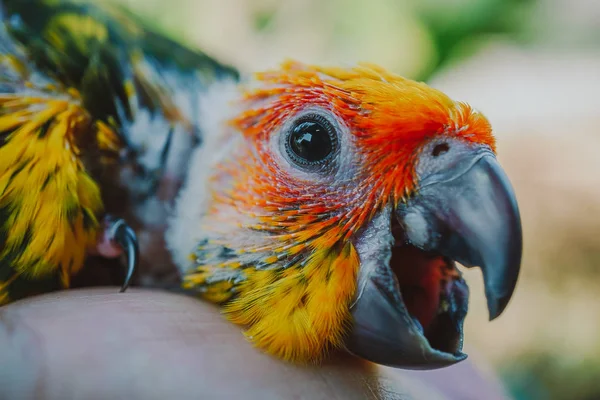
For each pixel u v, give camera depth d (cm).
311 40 45
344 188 15
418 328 15
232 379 14
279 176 15
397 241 15
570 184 42
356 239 15
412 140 15
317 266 15
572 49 58
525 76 54
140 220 16
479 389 21
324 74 16
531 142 46
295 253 15
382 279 15
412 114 15
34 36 17
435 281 15
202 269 16
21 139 15
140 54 17
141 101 17
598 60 57
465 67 53
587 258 40
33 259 16
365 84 15
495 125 48
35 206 15
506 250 14
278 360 15
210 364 14
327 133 15
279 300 15
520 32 54
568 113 49
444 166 15
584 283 40
